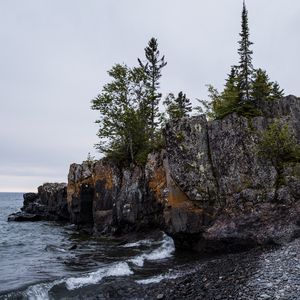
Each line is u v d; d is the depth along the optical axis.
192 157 31.27
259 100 34.44
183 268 23.69
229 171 30.25
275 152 29.84
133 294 18.83
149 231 39.91
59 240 44.31
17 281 22.44
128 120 45.69
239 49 36.44
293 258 20.97
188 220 30.05
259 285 17.19
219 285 18.30
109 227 45.03
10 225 68.81
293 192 28.11
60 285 20.89
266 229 27.06
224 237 28.17
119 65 47.72
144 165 41.56
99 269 24.80
